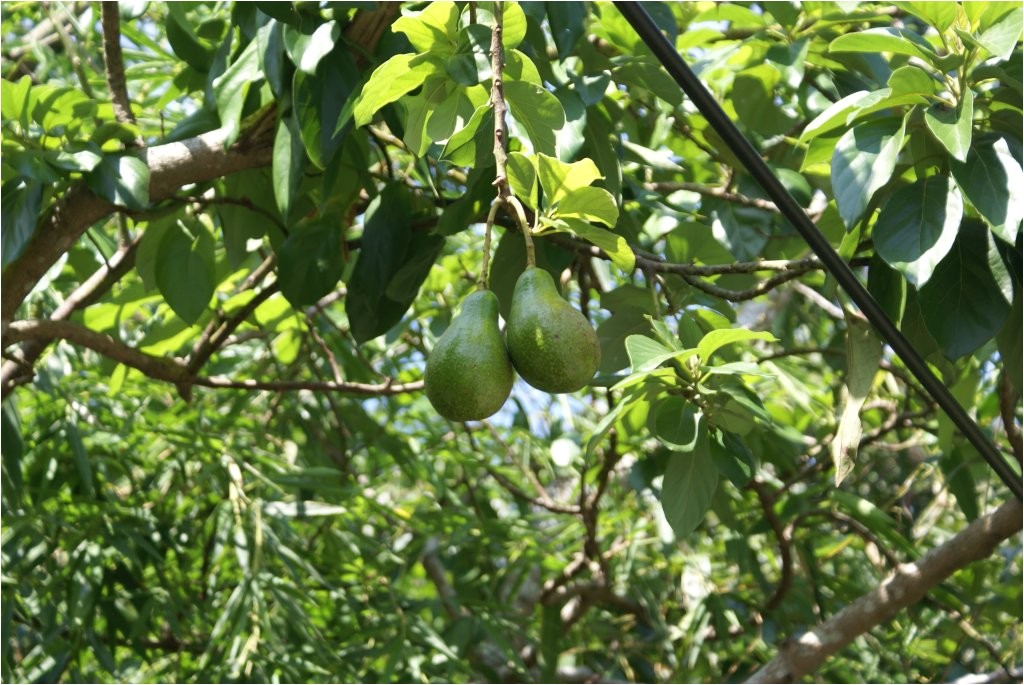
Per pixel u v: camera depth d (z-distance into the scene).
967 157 2.38
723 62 3.03
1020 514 2.99
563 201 2.14
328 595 3.95
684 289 2.92
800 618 4.17
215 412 4.18
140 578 3.74
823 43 2.98
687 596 4.62
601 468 4.12
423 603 3.96
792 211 2.37
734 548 3.98
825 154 2.57
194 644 3.81
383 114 2.57
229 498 3.62
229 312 3.38
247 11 2.65
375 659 3.57
